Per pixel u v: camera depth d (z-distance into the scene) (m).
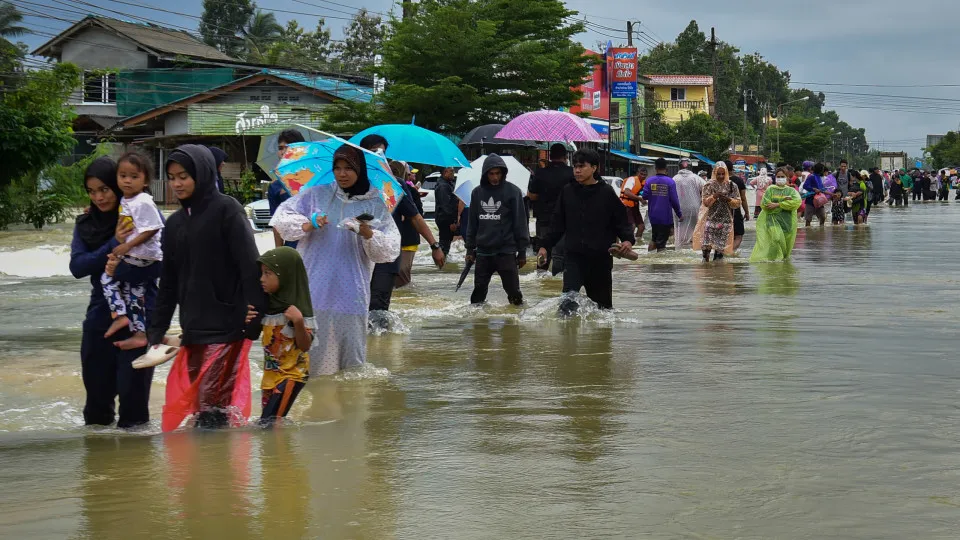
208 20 72.00
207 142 44.34
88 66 50.50
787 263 16.77
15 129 27.59
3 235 25.48
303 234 7.04
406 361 7.70
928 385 6.41
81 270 5.59
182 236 5.50
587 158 9.93
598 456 4.78
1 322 10.51
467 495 4.17
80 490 4.27
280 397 5.69
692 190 19.69
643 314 10.30
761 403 5.92
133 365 5.36
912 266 15.92
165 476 4.49
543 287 13.20
